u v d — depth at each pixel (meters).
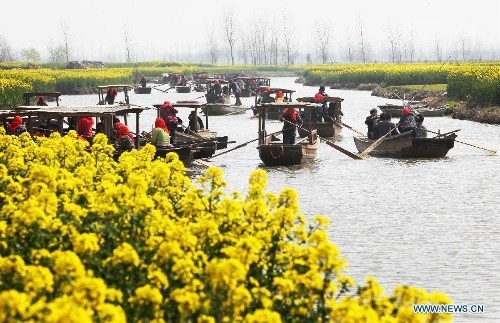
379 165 57.22
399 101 138.62
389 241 32.75
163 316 14.39
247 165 58.06
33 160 29.72
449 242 32.41
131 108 53.44
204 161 58.72
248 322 12.44
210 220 17.47
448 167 55.53
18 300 11.86
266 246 16.92
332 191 45.91
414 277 27.34
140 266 15.87
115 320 12.25
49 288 13.65
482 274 27.58
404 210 39.62
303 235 17.77
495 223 36.03
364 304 13.98
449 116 101.38
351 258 30.03
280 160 57.16
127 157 29.66
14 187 21.03
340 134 84.44
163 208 20.14
